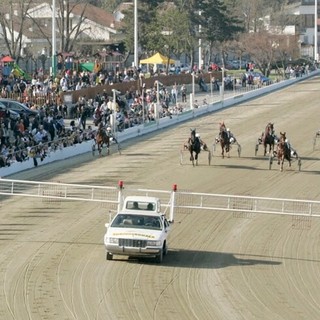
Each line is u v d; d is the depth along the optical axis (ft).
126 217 90.84
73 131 164.45
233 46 372.58
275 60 353.51
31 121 167.53
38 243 96.53
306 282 86.07
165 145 172.04
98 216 109.60
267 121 208.13
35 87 192.34
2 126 150.82
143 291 80.64
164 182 134.21
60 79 203.31
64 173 139.44
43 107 174.60
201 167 148.97
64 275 84.74
